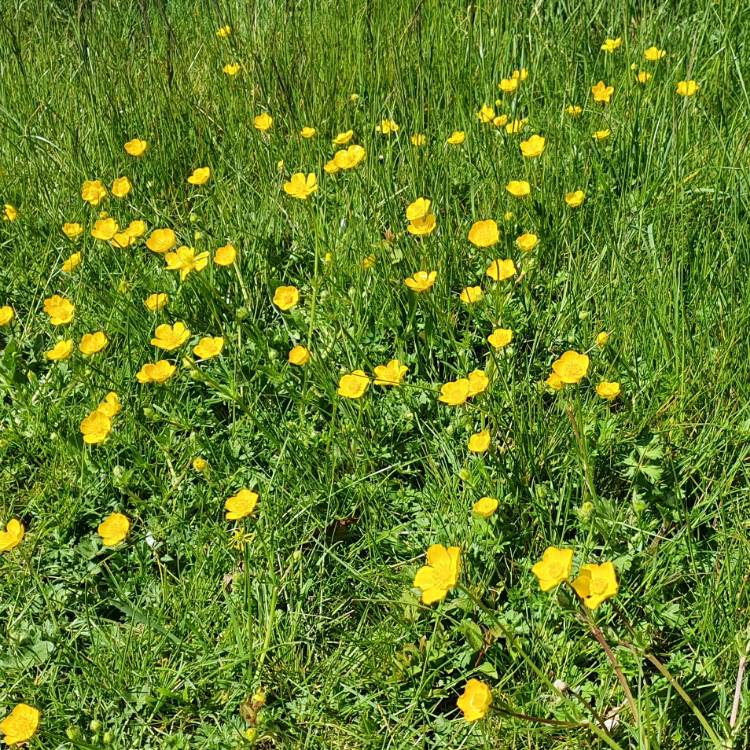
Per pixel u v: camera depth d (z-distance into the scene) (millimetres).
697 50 1443
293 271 1305
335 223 1312
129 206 1406
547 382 1045
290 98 1539
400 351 1173
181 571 1051
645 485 1026
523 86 1474
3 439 1155
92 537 1082
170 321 1253
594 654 946
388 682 954
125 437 1129
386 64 1552
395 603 990
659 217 1231
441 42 1567
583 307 1185
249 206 1380
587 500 1010
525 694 932
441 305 1204
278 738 953
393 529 1034
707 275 1157
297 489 1070
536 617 966
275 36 1656
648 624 947
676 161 1277
